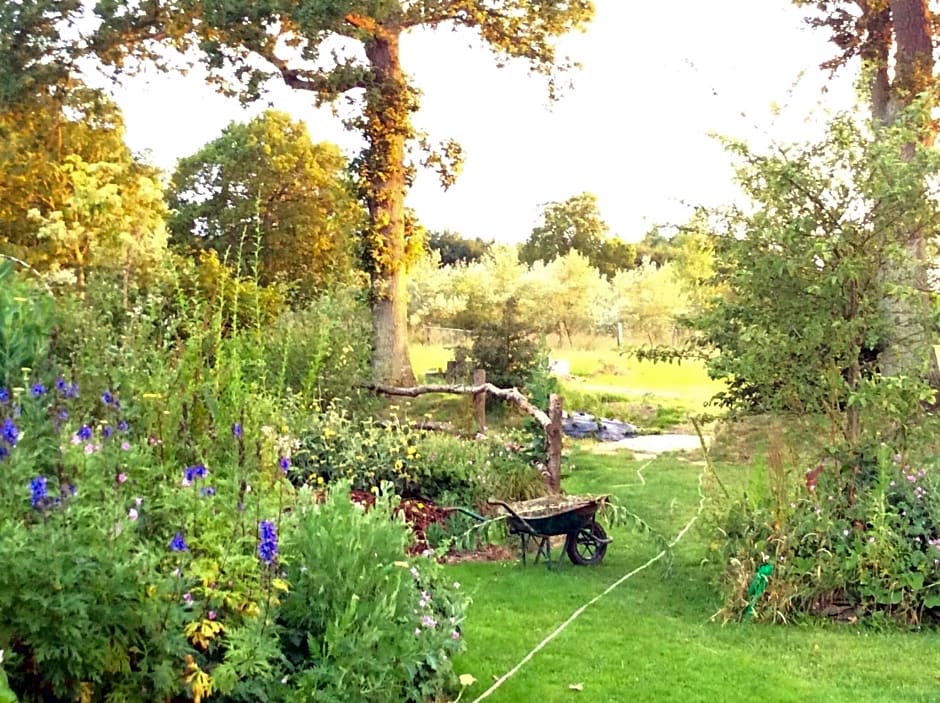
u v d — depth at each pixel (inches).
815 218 273.4
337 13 609.9
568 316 1598.2
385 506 191.5
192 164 1334.9
